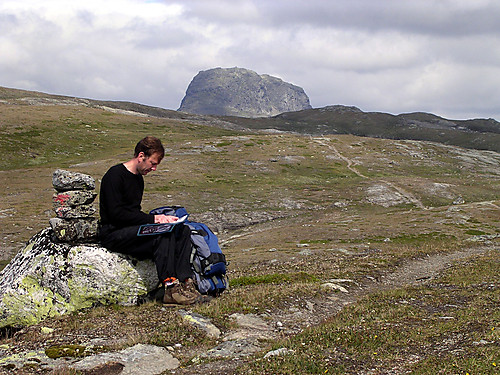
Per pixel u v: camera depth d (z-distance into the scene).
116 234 9.49
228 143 135.62
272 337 8.96
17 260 10.04
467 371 6.36
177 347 7.95
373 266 25.61
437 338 8.43
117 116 170.50
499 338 7.90
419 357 7.38
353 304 12.85
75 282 9.47
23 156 101.31
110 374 6.69
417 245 46.25
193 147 126.31
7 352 7.44
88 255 9.55
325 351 7.71
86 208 9.88
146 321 8.99
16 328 9.18
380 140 170.75
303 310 11.74
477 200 93.06
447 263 28.67
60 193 9.74
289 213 73.56
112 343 7.91
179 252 9.81
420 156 150.75
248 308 10.66
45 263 9.52
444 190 98.00
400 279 21.83
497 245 44.53
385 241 50.56
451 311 11.56
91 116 159.00
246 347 8.09
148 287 9.91
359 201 84.25
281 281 17.31
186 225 10.07
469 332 8.61
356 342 8.20
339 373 6.63
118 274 9.61
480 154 169.12
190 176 93.31
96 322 8.91
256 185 92.12
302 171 113.25
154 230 9.38
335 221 66.31
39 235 10.27
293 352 7.46
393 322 9.97
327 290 15.09
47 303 9.31
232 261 37.09
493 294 14.12
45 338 8.09
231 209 71.81
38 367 6.78
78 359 7.14
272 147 136.00
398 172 126.75
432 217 67.50
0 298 9.16
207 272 10.15
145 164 9.16
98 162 99.06
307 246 46.09
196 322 9.00
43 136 119.62
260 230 61.97
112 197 9.12
